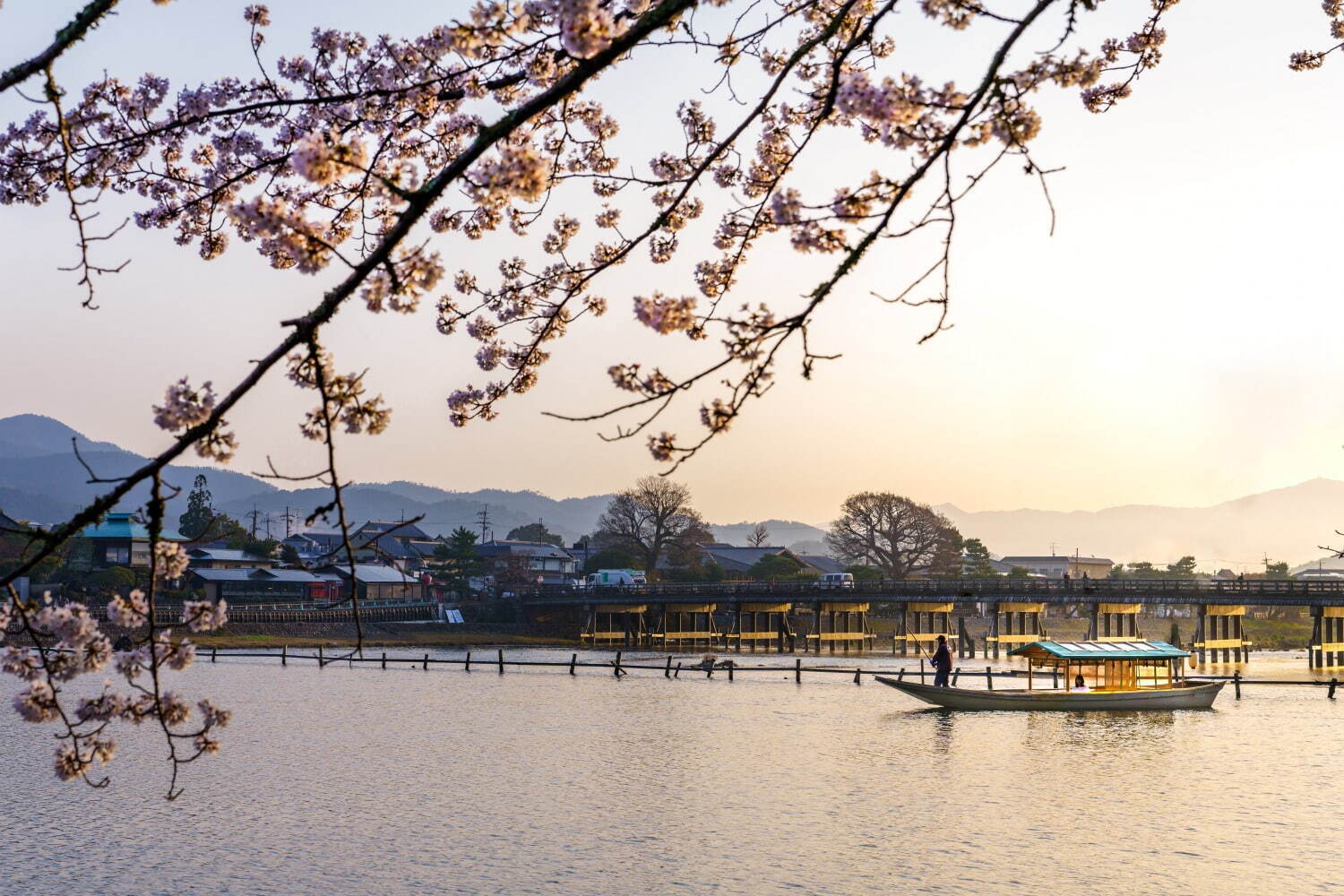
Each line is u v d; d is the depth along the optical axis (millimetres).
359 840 27047
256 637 97500
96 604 86438
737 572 170875
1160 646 55750
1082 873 24484
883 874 24344
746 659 94250
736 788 33219
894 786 33656
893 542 149500
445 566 136500
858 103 5211
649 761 37906
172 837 27078
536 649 106500
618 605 116000
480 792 32594
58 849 25922
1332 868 24797
